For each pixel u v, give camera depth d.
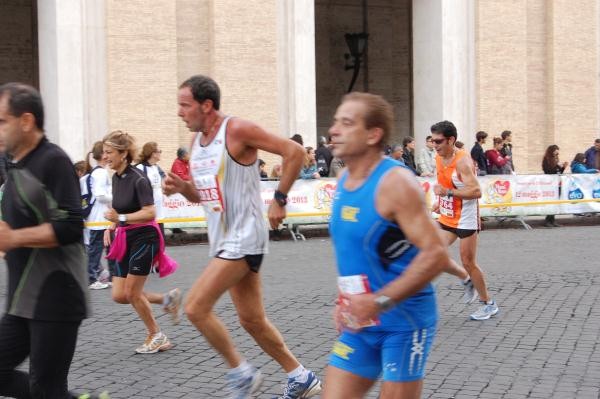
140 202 8.46
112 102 22.05
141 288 8.55
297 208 19.39
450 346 8.83
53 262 5.01
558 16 28.59
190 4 23.48
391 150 21.05
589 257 15.52
